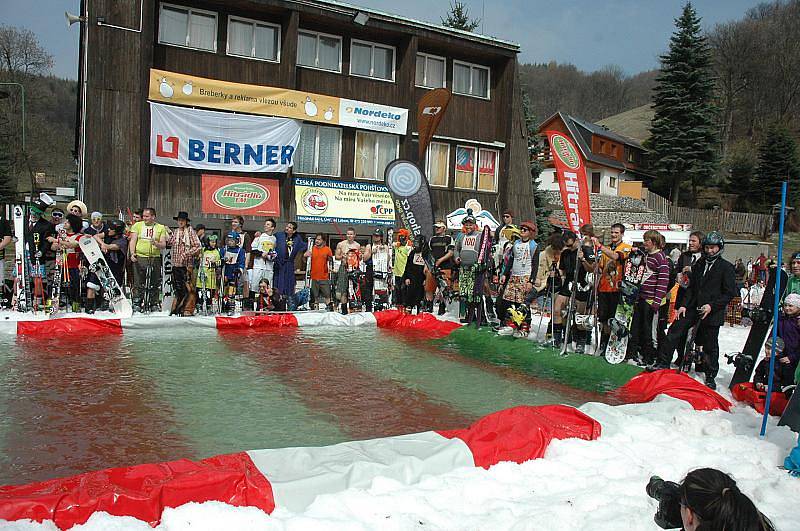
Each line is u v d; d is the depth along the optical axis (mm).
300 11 17656
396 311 12203
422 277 12523
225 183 17188
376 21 18781
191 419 5637
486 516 3643
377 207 19422
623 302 8305
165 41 16578
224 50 17297
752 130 71125
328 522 3420
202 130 16625
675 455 4926
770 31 72125
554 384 7539
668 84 51594
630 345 8297
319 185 18656
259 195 17656
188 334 10055
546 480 4262
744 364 7121
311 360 8383
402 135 20062
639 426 5562
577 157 9211
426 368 8180
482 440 4781
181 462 4062
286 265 12547
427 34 19703
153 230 11203
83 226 11312
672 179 52812
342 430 5492
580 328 9000
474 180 21625
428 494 3896
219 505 3543
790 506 4020
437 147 20859
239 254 11828
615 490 4086
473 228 11523
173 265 11031
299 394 6625
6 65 44125
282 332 10703
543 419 5168
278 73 17891
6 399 6031
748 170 53094
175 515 3408
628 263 8383
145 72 15742
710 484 1956
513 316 9984
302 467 4199
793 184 48594
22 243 10602
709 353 7438
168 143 16219
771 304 6965
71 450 4793
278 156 17688
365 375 7633
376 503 3699
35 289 10734
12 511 3320
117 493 3531
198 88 16484
